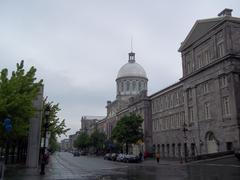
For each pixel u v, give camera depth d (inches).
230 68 1685.5
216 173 977.5
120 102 4212.6
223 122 1720.0
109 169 1408.7
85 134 5940.0
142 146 2962.6
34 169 1288.1
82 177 960.9
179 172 1114.1
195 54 2081.7
